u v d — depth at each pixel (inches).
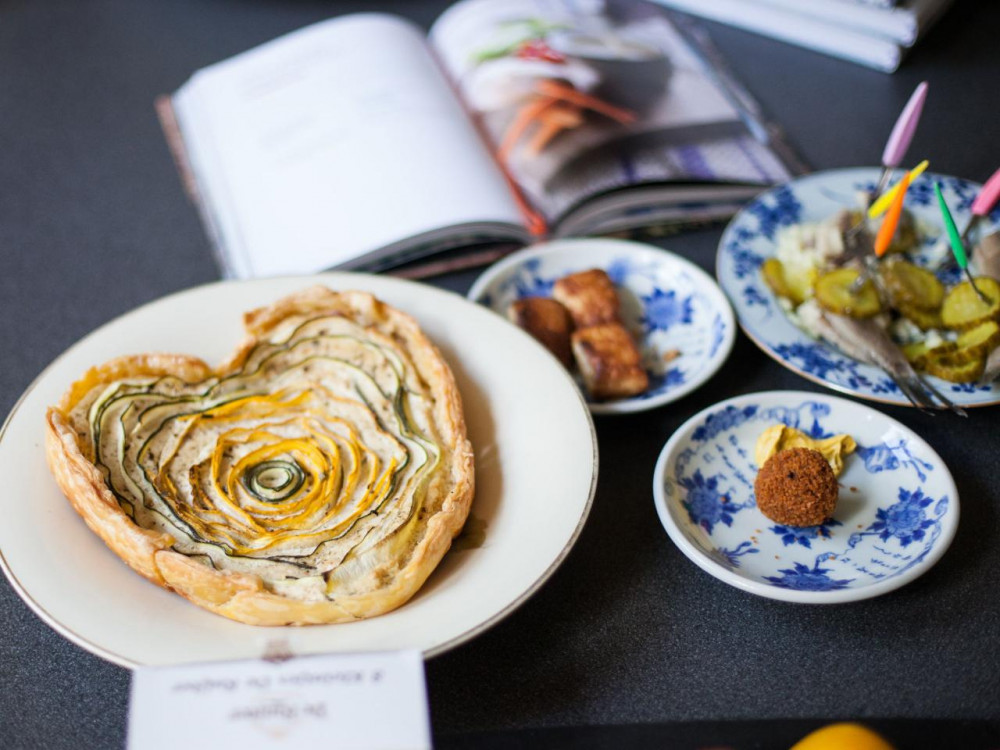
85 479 16.1
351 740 13.4
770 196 24.6
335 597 15.2
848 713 15.6
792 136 28.2
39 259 26.3
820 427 19.6
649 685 16.1
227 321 20.4
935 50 31.5
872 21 30.1
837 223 23.1
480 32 31.1
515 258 23.6
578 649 16.6
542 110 27.8
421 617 15.1
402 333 19.7
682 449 19.1
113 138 30.6
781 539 17.9
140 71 33.4
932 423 20.4
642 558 18.1
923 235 23.6
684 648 16.6
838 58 31.4
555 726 15.5
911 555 17.2
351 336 19.5
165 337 20.0
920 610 17.0
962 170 26.9
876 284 21.5
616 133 27.1
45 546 15.9
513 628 17.0
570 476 17.1
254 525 16.3
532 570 15.5
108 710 16.0
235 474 17.1
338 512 16.7
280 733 13.5
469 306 20.4
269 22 35.3
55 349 23.4
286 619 15.0
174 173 29.0
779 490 17.7
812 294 21.9
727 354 21.2
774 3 31.8
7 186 28.9
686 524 18.1
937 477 18.2
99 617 14.9
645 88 29.0
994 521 18.5
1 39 35.6
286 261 24.2
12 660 16.8
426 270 24.5
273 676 13.8
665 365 22.0
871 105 29.3
